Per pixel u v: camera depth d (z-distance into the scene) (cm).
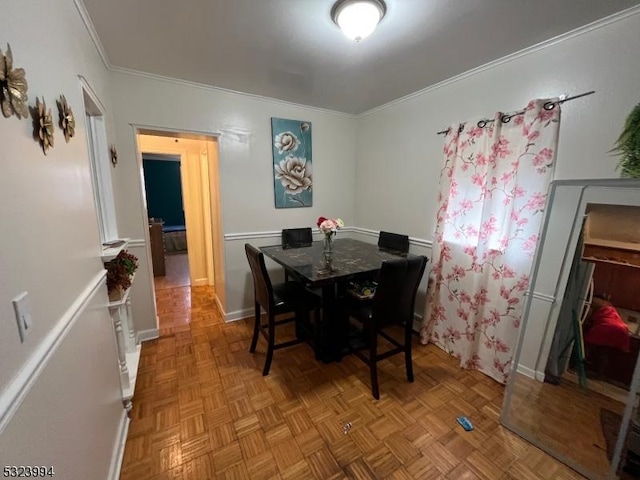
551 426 155
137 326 246
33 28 84
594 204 152
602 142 153
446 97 235
